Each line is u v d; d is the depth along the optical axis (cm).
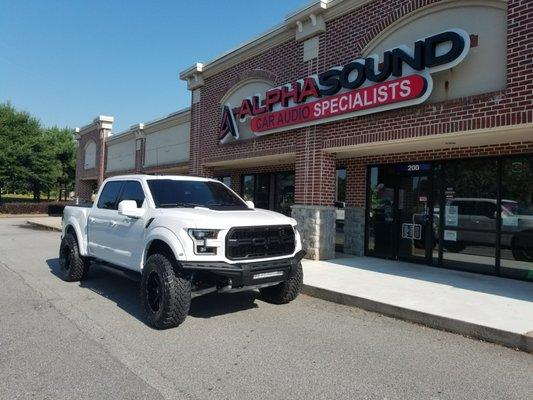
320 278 857
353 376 434
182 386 405
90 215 830
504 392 404
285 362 467
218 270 559
